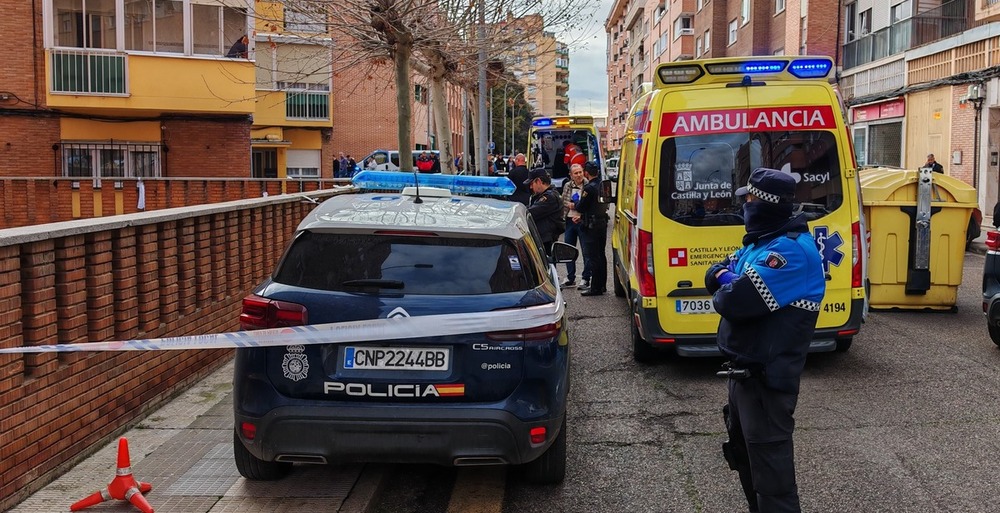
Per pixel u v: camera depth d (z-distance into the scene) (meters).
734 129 7.20
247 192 23.17
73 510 4.37
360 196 5.52
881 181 10.47
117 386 5.57
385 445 4.24
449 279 4.42
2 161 23.14
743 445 4.18
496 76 22.83
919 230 10.15
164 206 22.45
